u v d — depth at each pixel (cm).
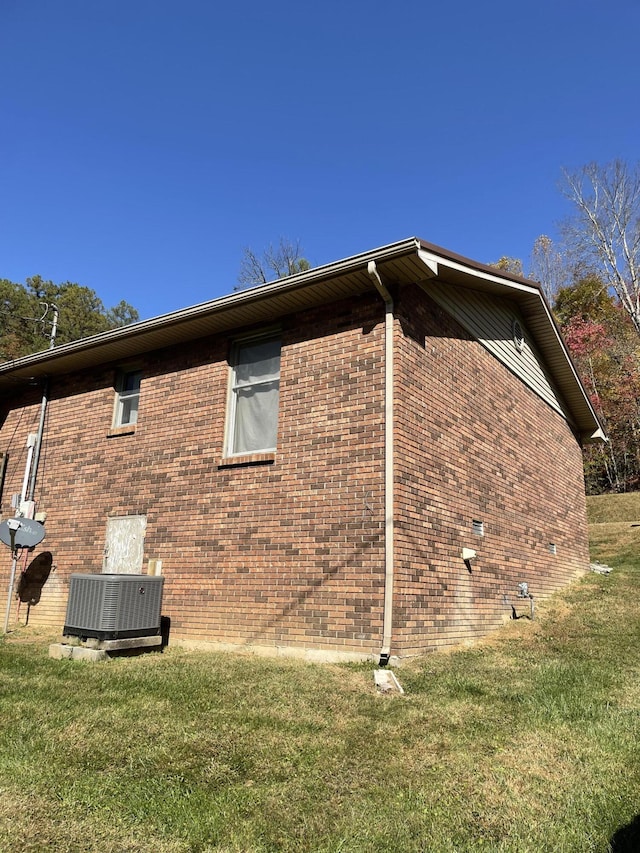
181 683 582
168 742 420
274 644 769
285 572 786
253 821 314
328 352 823
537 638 850
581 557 1456
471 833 309
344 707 514
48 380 1204
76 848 282
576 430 1587
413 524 748
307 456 805
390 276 775
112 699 523
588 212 3566
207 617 844
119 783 353
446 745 430
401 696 550
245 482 859
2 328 3725
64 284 4394
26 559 1112
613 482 3216
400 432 744
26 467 1169
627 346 3300
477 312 1037
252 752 407
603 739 443
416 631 727
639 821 320
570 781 372
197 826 306
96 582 745
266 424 888
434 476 816
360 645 700
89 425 1100
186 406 969
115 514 1006
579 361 3406
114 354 1073
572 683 598
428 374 836
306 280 784
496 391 1069
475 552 891
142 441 1008
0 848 278
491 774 382
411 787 362
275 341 916
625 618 948
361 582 717
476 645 812
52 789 341
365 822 316
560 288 3978
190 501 915
